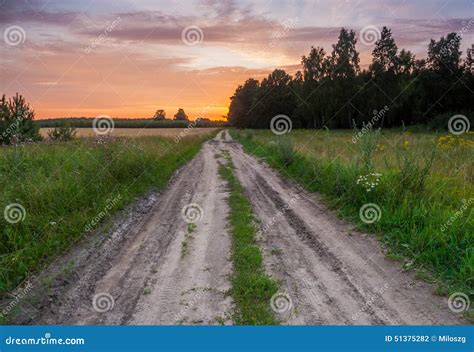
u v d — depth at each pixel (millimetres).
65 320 4238
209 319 4137
